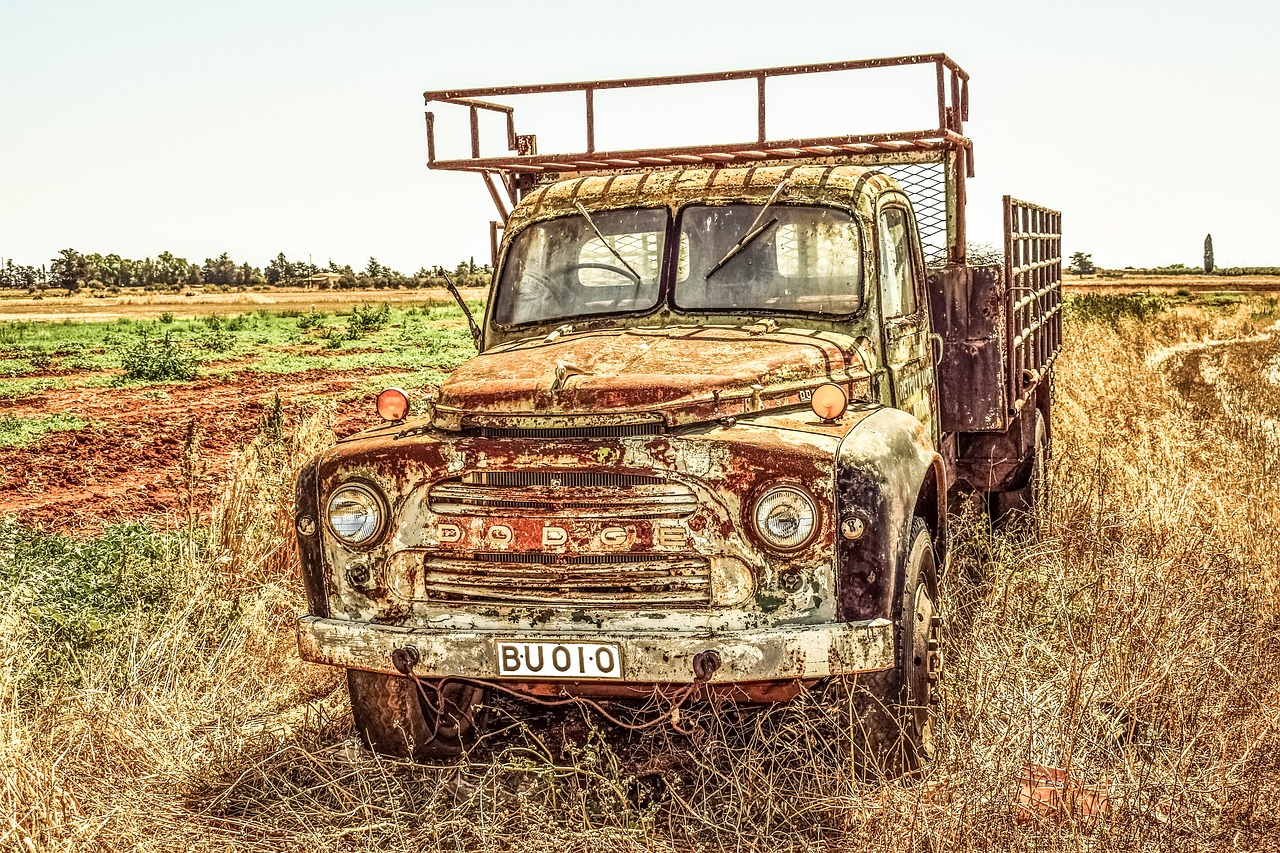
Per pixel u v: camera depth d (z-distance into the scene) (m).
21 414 19.14
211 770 5.03
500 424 4.57
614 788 4.50
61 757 4.67
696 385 4.49
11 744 4.40
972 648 5.48
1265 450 10.05
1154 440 9.92
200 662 6.02
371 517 4.66
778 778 4.57
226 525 7.52
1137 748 4.71
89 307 120.94
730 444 4.36
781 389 4.79
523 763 4.72
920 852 4.07
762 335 5.33
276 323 57.72
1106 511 7.83
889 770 4.55
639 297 5.88
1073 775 4.40
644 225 5.98
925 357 6.41
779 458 4.33
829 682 4.61
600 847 4.26
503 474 4.53
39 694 5.44
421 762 5.14
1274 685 5.43
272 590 6.83
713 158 6.99
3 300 151.62
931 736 4.78
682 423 4.43
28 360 31.50
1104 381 13.67
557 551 4.46
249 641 6.38
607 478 4.45
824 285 5.71
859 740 4.57
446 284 6.34
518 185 7.72
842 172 5.99
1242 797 4.36
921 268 6.47
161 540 7.59
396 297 159.62
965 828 4.06
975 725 4.88
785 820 4.33
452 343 37.31
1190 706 5.08
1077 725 4.74
